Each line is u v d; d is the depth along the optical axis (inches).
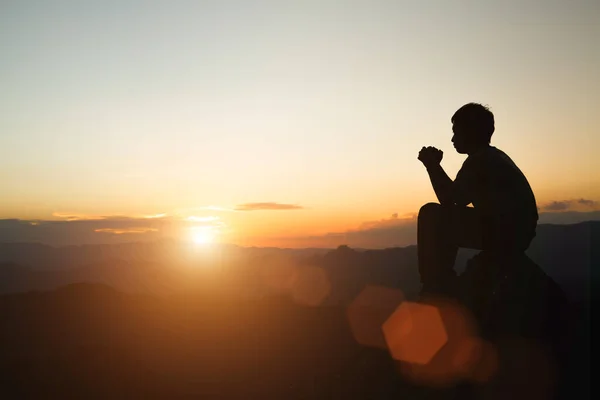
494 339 160.1
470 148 183.5
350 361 216.8
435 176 179.0
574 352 156.5
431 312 171.3
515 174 170.6
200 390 486.0
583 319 164.9
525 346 157.6
